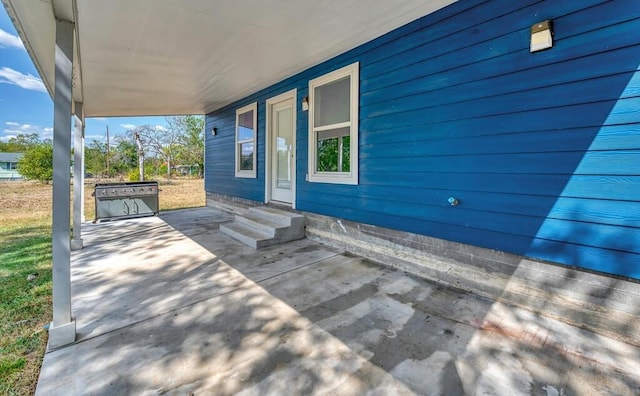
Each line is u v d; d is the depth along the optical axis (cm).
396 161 368
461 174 306
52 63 389
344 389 169
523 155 263
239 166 750
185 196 1383
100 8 300
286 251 445
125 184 754
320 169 495
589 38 226
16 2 226
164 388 171
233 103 758
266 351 205
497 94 278
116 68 464
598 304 226
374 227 398
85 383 175
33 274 371
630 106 211
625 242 214
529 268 261
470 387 170
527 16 258
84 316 255
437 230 329
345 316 252
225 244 487
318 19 334
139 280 337
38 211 982
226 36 370
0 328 246
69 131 222
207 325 240
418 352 203
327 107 473
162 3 295
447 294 295
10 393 173
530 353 200
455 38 306
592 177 228
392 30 364
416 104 344
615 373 181
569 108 237
